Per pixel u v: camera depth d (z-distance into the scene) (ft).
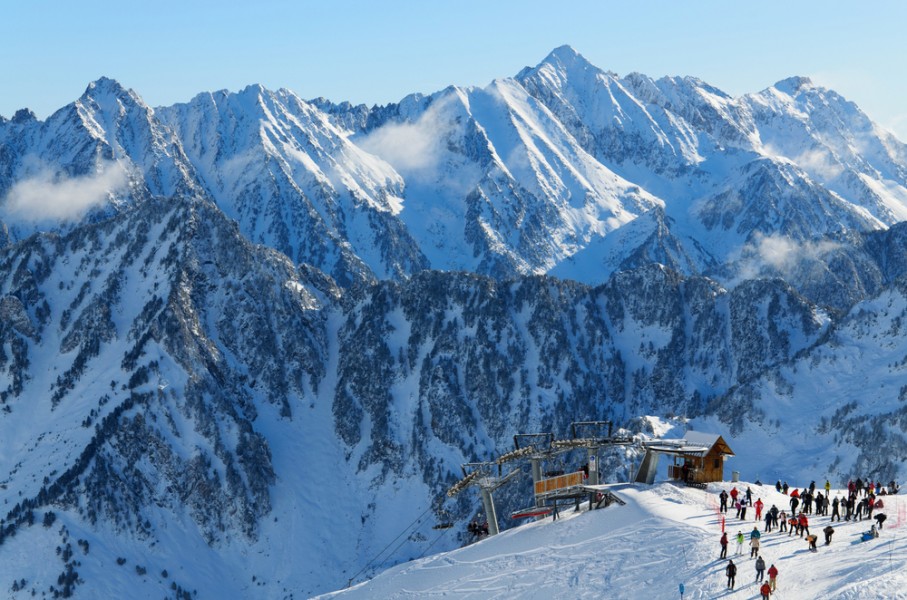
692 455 447.83
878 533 348.38
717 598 315.17
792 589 309.22
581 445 482.69
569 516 442.09
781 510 398.21
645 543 377.71
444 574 423.23
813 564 327.06
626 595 343.05
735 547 356.18
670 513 402.11
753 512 400.88
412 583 422.82
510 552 420.77
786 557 338.54
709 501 416.87
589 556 382.83
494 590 386.32
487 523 511.40
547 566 388.98
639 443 468.34
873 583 291.58
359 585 442.09
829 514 393.29
